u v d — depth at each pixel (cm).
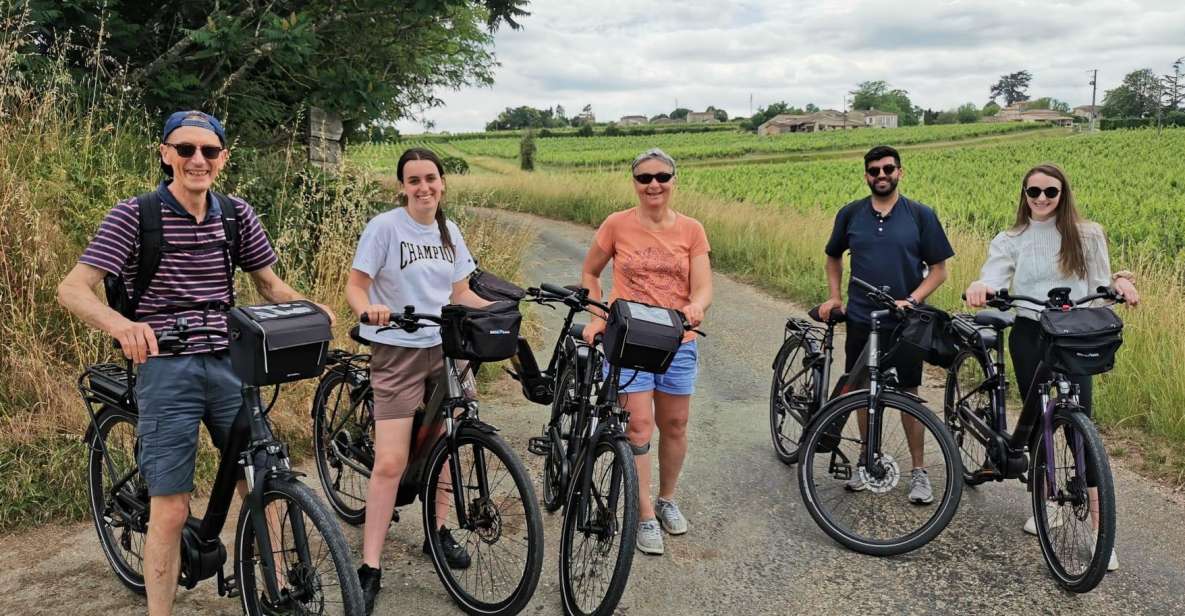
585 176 2575
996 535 419
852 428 452
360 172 812
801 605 352
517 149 8750
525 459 521
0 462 427
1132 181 3478
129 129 737
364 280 336
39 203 569
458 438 337
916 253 459
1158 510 450
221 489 300
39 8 697
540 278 1201
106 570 368
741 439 570
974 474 450
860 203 475
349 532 414
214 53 795
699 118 18112
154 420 285
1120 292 381
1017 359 421
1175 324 652
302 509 266
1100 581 347
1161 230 1889
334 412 430
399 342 338
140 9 847
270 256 314
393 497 341
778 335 903
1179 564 389
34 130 637
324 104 912
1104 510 338
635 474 317
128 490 340
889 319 452
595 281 420
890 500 450
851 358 478
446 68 1543
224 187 755
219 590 314
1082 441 358
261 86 955
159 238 280
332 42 961
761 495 473
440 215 355
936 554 399
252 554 291
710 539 416
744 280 1261
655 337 316
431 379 350
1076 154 5441
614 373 342
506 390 673
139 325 258
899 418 429
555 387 437
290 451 506
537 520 311
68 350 513
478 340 310
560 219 2123
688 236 402
